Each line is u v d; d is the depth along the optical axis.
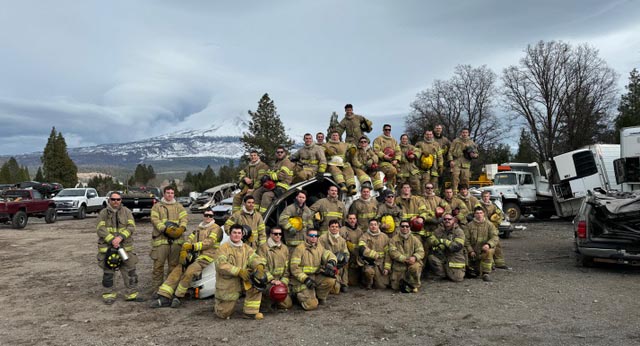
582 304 6.92
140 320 6.71
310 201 9.95
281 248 7.29
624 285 8.09
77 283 9.43
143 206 24.38
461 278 8.93
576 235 9.83
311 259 7.27
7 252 13.84
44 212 23.11
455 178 12.93
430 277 9.40
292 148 48.47
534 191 21.17
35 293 8.56
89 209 28.00
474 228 9.25
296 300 7.38
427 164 11.89
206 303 7.69
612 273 9.20
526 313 6.54
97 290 8.77
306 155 9.78
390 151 11.20
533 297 7.45
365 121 12.03
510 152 64.56
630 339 5.32
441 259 9.16
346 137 12.15
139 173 125.62
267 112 46.72
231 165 124.69
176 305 7.41
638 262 8.66
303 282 7.07
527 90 48.09
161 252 7.82
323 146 10.30
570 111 45.75
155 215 7.82
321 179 9.43
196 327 6.32
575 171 18.53
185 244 7.54
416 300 7.57
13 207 20.56
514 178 21.11
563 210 19.38
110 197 7.70
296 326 6.29
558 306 6.85
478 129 55.22
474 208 9.68
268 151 45.22
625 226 8.93
